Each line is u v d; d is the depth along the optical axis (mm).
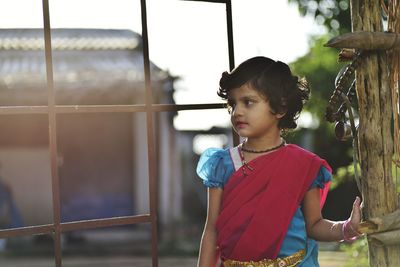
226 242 2697
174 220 14672
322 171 2736
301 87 2818
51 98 2965
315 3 5797
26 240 13258
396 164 2715
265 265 2662
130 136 15328
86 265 11023
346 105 2691
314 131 11648
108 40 14883
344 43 2504
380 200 2600
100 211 15156
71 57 14523
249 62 2727
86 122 15195
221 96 2814
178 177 14898
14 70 13523
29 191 15000
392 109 2678
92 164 15242
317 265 2783
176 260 11297
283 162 2689
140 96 13578
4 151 14914
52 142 2957
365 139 2615
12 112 2904
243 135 2709
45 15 2963
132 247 13117
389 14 2678
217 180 2777
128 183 15297
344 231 2600
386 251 2592
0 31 14969
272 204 2646
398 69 2668
